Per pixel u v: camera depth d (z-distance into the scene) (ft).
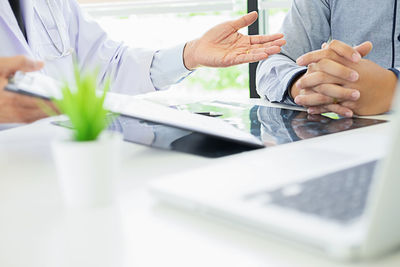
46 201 1.43
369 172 1.37
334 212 1.08
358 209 1.08
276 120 2.69
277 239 1.07
